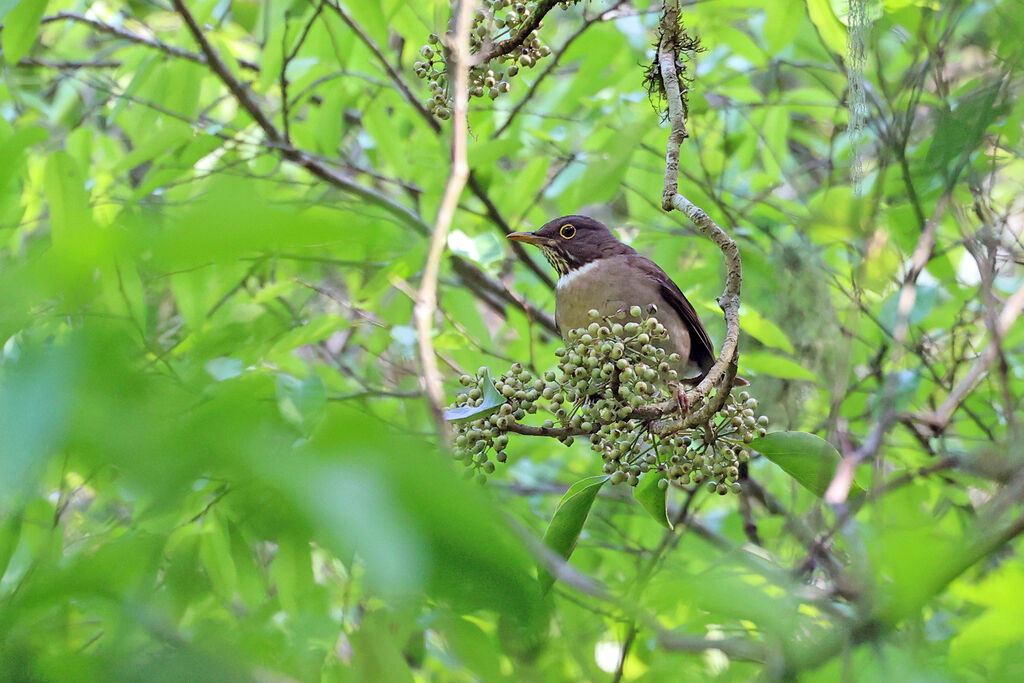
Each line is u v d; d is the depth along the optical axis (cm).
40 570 224
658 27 779
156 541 393
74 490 593
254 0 1719
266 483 158
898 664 411
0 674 198
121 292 192
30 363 159
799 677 423
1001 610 423
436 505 157
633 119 1288
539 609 170
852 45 862
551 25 1418
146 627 237
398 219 1271
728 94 1362
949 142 789
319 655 628
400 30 1152
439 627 709
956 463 880
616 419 650
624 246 1159
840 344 1090
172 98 1318
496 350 1385
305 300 1384
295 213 179
